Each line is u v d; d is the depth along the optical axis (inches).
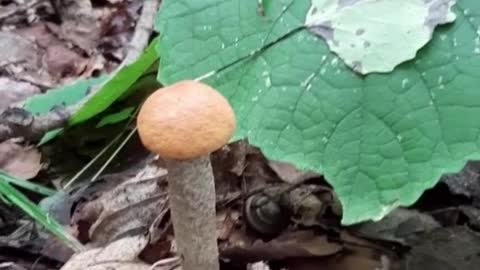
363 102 12.4
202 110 10.3
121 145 15.9
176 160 10.6
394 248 14.0
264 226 14.7
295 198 15.0
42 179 17.5
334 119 12.4
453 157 11.9
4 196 15.9
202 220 11.5
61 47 24.4
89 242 15.4
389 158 12.2
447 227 14.1
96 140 17.6
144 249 14.3
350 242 14.1
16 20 25.5
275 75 12.8
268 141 12.6
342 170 12.3
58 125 17.0
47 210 15.9
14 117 17.1
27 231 15.5
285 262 14.0
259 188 15.4
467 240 13.8
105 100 16.5
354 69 12.4
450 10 12.2
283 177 15.4
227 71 13.2
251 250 13.8
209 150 10.3
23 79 22.4
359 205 12.2
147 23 21.1
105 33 25.0
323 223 14.5
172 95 10.4
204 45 13.3
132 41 20.8
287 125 12.6
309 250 13.9
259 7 13.1
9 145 17.9
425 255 13.6
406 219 14.2
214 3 13.5
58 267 14.9
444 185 14.8
